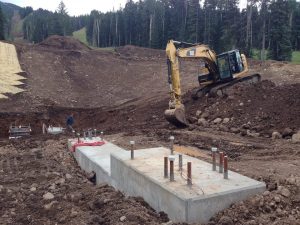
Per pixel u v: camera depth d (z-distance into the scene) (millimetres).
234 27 53625
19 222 8125
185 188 7367
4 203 9180
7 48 41500
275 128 17234
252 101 19953
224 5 55438
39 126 26281
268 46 53656
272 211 7336
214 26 55000
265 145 14984
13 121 26109
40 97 32969
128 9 73688
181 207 6949
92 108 30172
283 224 6734
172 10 64000
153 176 8125
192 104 22812
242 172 10281
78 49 50406
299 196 7969
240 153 13898
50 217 8281
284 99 19031
